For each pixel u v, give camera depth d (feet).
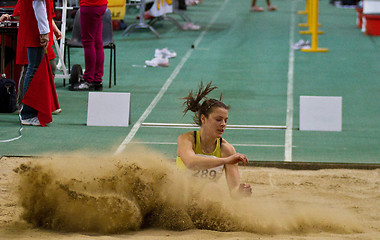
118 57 80.43
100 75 62.44
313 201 31.32
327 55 85.15
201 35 99.50
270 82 67.97
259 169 39.24
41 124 47.98
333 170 39.24
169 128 48.62
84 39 60.49
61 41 63.46
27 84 49.06
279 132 48.14
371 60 81.87
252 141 45.34
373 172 38.83
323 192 33.83
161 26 107.14
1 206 27.73
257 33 102.94
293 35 101.91
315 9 87.25
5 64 57.72
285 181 36.24
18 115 51.80
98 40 61.41
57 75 62.08
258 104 57.82
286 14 127.34
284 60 81.00
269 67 76.23
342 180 36.81
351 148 43.70
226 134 47.21
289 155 41.55
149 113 53.62
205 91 26.13
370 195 33.53
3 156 39.34
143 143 43.80
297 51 87.92
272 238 22.89
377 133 48.16
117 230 23.50
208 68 75.10
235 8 135.23
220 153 26.18
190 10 129.59
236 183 25.88
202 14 124.06
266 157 40.96
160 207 24.76
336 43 95.09
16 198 29.35
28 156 39.40
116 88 63.62
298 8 138.62
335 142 45.39
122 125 49.01
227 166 26.21
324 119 49.01
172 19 105.29
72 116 51.85
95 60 61.46
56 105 49.57
